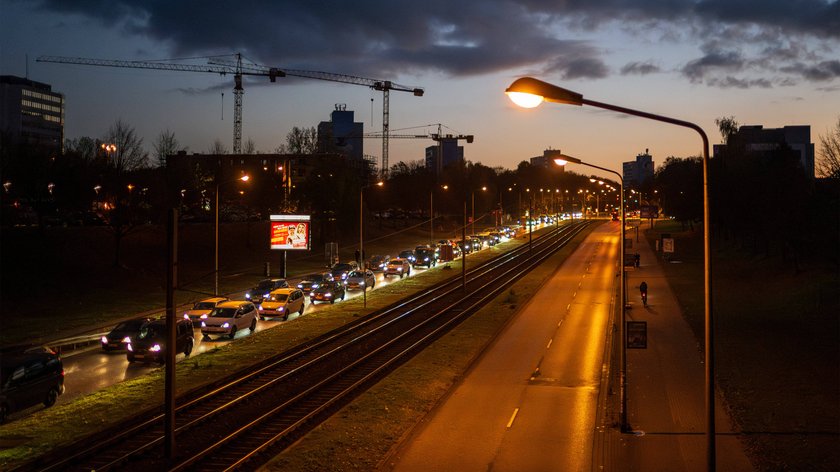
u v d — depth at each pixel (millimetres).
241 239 91938
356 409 28062
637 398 29578
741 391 30391
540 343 42344
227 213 109500
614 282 72062
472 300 62938
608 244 119812
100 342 41312
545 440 23969
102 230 75250
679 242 120125
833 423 25500
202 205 95562
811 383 31625
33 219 84312
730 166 93625
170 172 85812
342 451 22797
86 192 70125
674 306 55938
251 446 23812
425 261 93438
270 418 27328
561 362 37000
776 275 67188
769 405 28094
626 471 20906
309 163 135625
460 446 23359
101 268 64875
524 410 27875
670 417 26703
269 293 54562
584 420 26406
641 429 25172
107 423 25125
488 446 23344
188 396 29656
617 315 52125
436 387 31797
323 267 86188
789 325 46969
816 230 56750
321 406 28875
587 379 33188
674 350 39562
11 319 46938
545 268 87438
